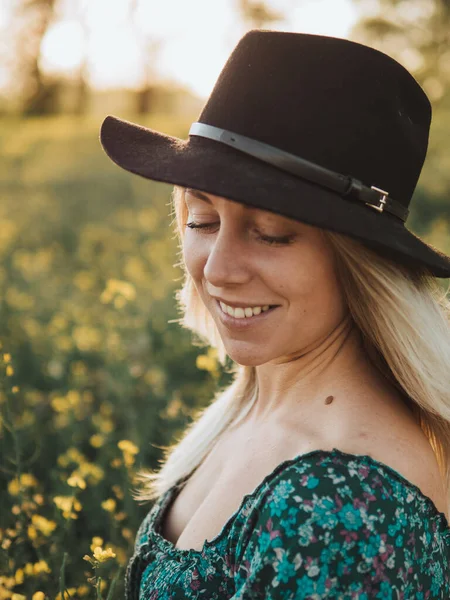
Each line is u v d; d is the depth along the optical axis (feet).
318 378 5.04
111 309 19.49
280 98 4.43
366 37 92.02
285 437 4.95
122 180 48.80
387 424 4.67
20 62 141.38
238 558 4.42
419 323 4.76
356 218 4.31
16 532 7.57
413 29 89.81
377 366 5.16
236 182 4.32
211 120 4.62
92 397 13.98
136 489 9.07
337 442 4.58
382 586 4.07
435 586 4.52
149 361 15.19
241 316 4.80
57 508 7.45
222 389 10.69
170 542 5.28
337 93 4.41
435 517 4.50
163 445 11.34
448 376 4.85
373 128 4.46
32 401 13.14
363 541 4.04
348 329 5.04
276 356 4.86
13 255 27.89
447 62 86.43
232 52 4.78
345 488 4.13
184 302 6.70
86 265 27.66
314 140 4.38
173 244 27.53
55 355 15.47
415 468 4.48
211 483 5.63
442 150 46.50
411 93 4.71
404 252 4.37
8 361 7.78
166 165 4.60
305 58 4.45
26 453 10.68
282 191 4.27
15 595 6.56
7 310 18.06
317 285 4.67
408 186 4.71
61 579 6.17
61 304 20.71
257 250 4.58
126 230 34.88
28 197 46.24
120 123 5.23
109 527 8.68
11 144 74.02
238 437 5.64
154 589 4.99
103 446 10.75
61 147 70.03
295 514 4.09
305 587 4.01
